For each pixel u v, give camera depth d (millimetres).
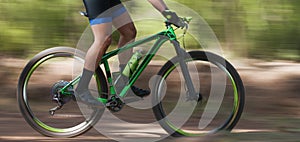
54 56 4301
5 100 6035
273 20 8133
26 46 7727
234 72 4281
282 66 7449
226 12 8008
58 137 4387
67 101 4270
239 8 8055
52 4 7820
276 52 8055
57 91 4258
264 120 5191
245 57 7945
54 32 7809
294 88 6449
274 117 5348
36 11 7797
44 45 7781
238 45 7965
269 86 6512
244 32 8047
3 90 6398
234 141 4223
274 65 7535
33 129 4777
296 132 4660
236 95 4312
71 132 4383
